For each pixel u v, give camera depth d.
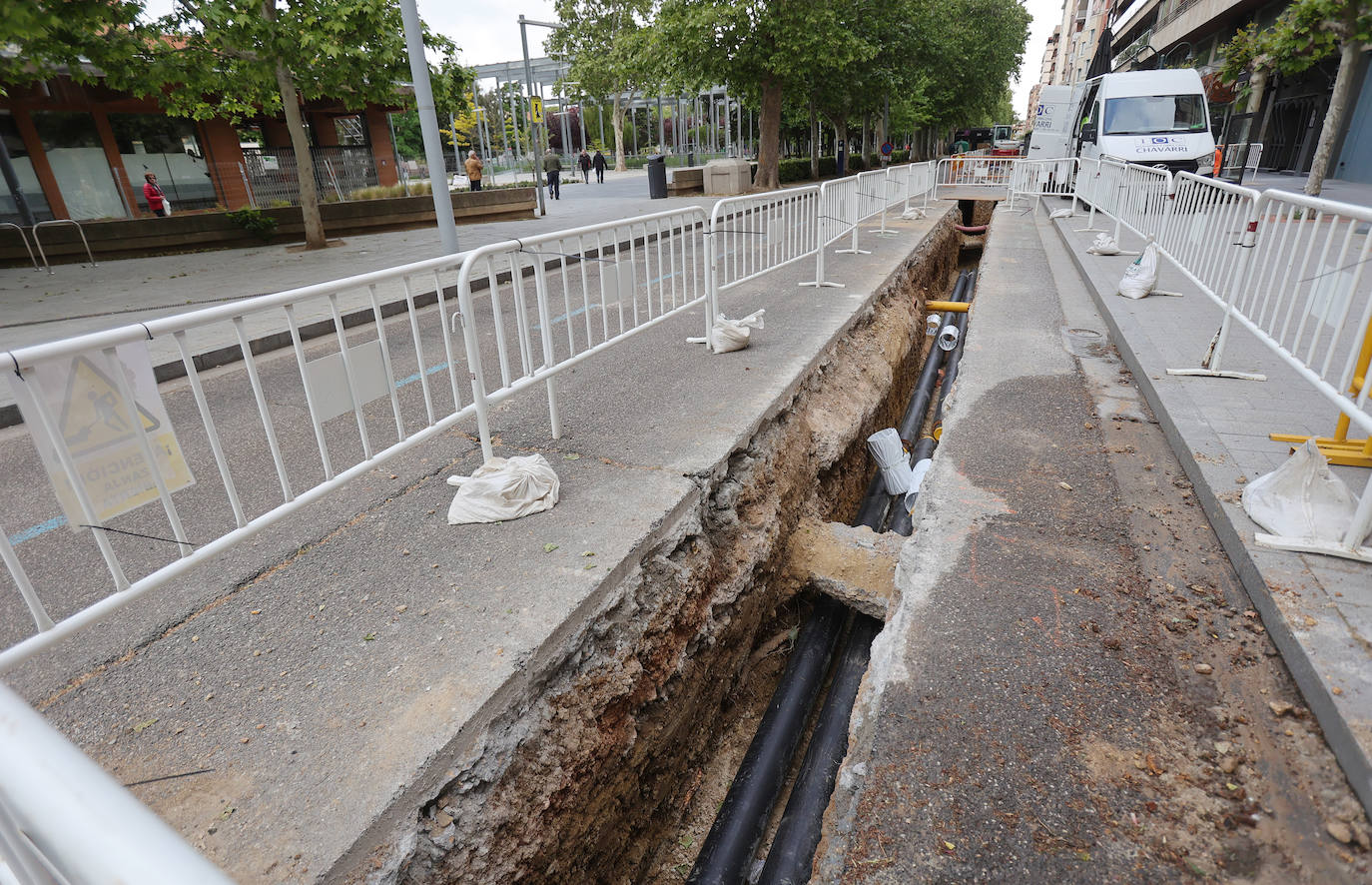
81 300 9.55
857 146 53.41
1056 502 3.59
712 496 4.04
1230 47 12.30
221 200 16.72
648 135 56.16
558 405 4.95
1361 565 2.70
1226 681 2.42
